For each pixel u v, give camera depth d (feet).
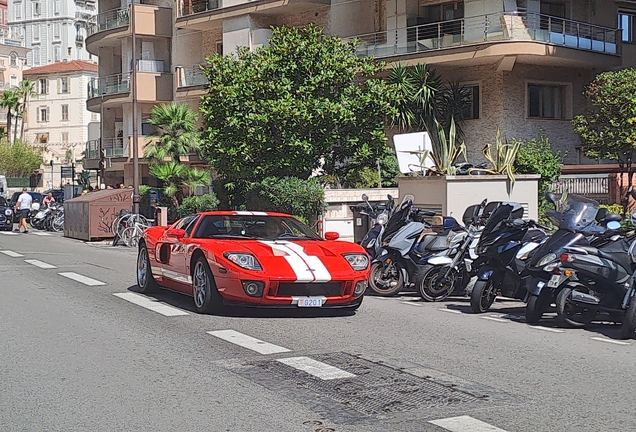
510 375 25.66
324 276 35.68
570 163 105.81
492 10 98.78
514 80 101.60
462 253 43.98
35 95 278.87
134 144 100.07
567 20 101.14
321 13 120.47
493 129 101.30
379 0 112.37
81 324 35.12
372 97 74.38
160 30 144.97
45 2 350.23
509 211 37.88
